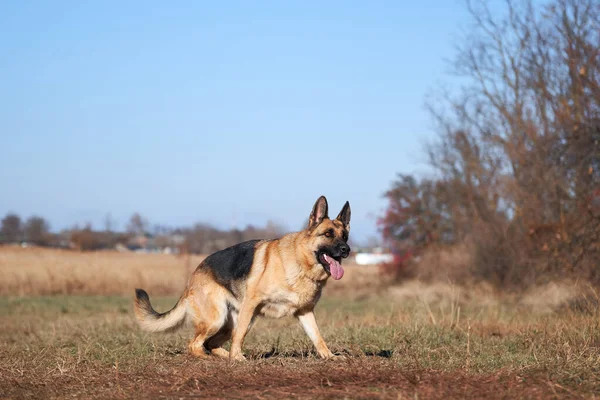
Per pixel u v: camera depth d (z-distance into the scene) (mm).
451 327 12297
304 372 7781
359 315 17328
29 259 37625
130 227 96250
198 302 9891
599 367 7844
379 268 32906
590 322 11523
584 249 18828
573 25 19812
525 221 21578
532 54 21797
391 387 6836
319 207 9328
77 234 62438
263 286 9227
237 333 9258
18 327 16188
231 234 72750
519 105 23219
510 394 6500
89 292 29875
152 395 6918
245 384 7254
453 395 6516
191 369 8117
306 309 9438
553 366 7836
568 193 20062
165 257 48312
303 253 9148
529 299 18578
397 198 31938
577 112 19688
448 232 30812
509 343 10484
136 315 10242
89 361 9203
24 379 8008
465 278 24875
